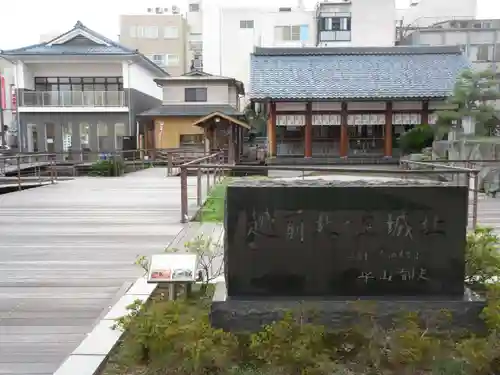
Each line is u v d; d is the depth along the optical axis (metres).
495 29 33.09
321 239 3.85
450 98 18.00
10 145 29.28
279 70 22.84
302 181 4.12
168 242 7.36
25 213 10.16
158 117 26.81
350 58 24.12
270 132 21.59
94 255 6.58
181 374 3.21
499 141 13.52
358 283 3.86
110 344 3.65
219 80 27.66
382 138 22.41
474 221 8.08
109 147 26.95
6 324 4.18
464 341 3.39
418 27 37.03
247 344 3.47
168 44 43.00
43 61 26.66
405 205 3.84
